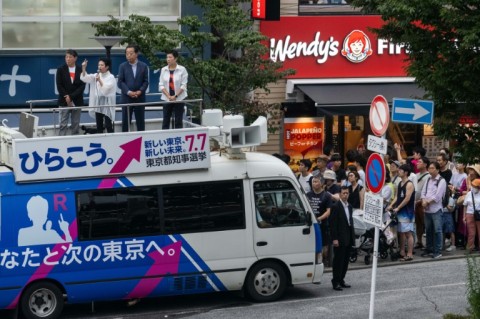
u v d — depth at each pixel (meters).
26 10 32.72
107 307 22.62
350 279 24.83
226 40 30.16
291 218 22.44
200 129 21.72
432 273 25.27
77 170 21.02
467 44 17.55
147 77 24.12
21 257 20.70
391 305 21.83
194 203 21.78
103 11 33.19
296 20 34.84
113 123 24.03
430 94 19.23
